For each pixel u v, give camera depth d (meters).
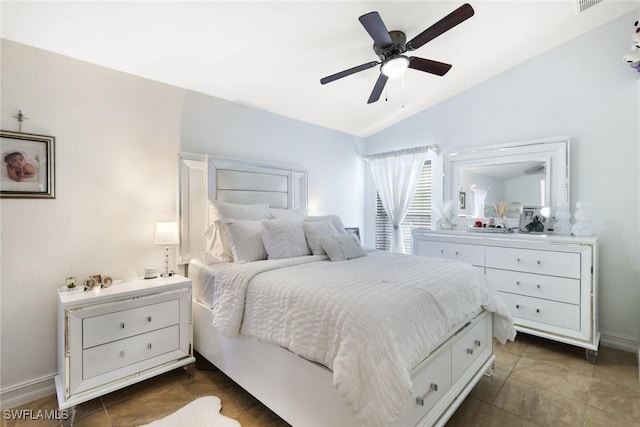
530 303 2.73
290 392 1.58
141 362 2.02
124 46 2.11
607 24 2.71
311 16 2.04
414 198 4.21
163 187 2.61
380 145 4.52
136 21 1.89
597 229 2.78
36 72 2.01
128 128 2.42
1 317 1.89
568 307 2.53
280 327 1.60
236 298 1.88
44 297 2.04
